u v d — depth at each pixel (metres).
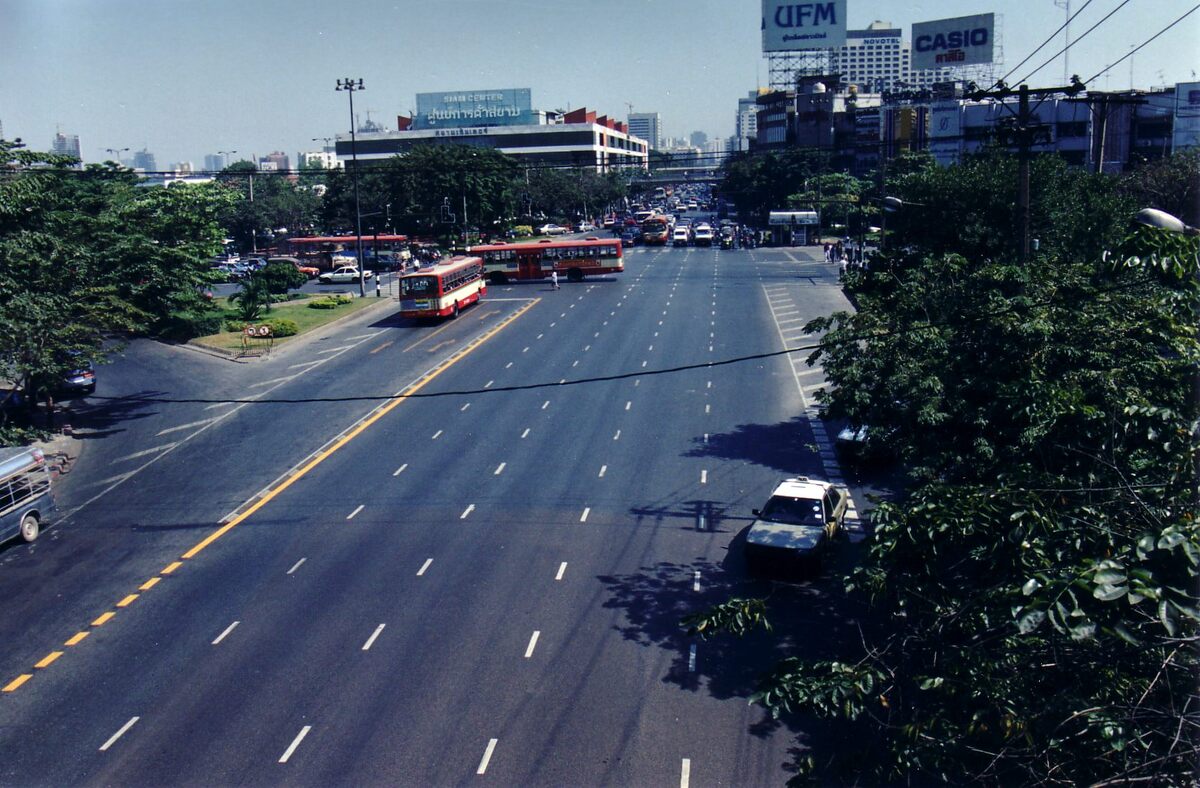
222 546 25.05
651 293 66.31
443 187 94.75
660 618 20.25
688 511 26.73
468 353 48.06
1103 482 12.41
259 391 41.59
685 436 33.84
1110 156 84.69
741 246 99.75
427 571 23.02
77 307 34.62
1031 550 9.56
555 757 15.36
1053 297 19.47
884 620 19.34
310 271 84.94
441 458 32.06
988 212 33.47
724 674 17.86
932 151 100.62
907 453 19.94
